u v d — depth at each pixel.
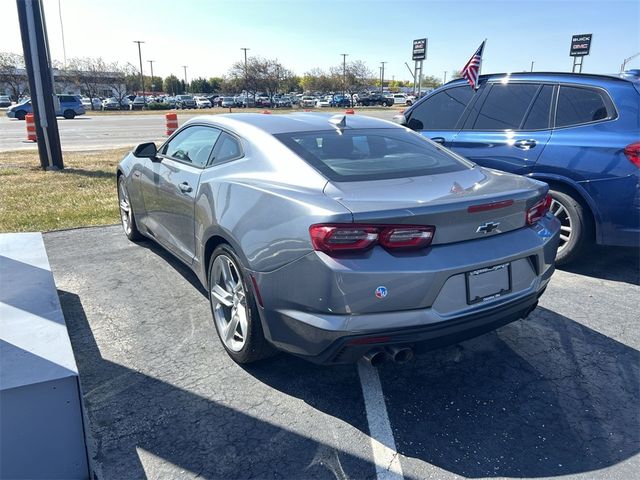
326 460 2.45
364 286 2.41
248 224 2.91
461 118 5.65
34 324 2.47
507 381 3.12
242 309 3.12
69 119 35.03
